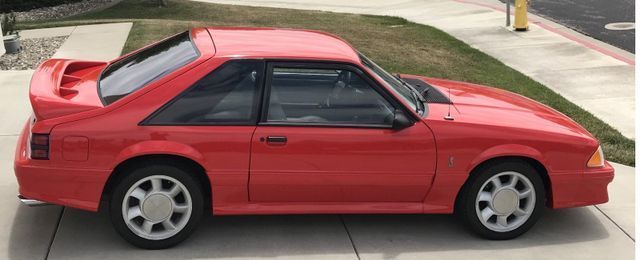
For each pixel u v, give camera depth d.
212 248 4.35
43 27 12.58
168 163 4.15
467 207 4.55
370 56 10.52
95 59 9.64
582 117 7.51
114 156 4.03
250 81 4.20
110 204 4.18
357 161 4.29
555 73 9.69
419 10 16.98
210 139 4.10
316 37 4.89
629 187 5.63
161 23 13.19
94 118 4.03
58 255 4.18
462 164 4.39
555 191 4.59
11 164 5.62
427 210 4.52
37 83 4.42
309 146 4.22
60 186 4.07
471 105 4.80
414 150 4.32
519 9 12.80
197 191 4.24
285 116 4.23
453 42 12.00
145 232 4.25
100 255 4.21
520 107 4.97
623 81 9.16
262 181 4.25
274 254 4.31
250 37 4.74
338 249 4.41
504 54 11.02
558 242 4.66
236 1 20.05
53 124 4.00
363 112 4.32
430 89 5.14
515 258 4.41
